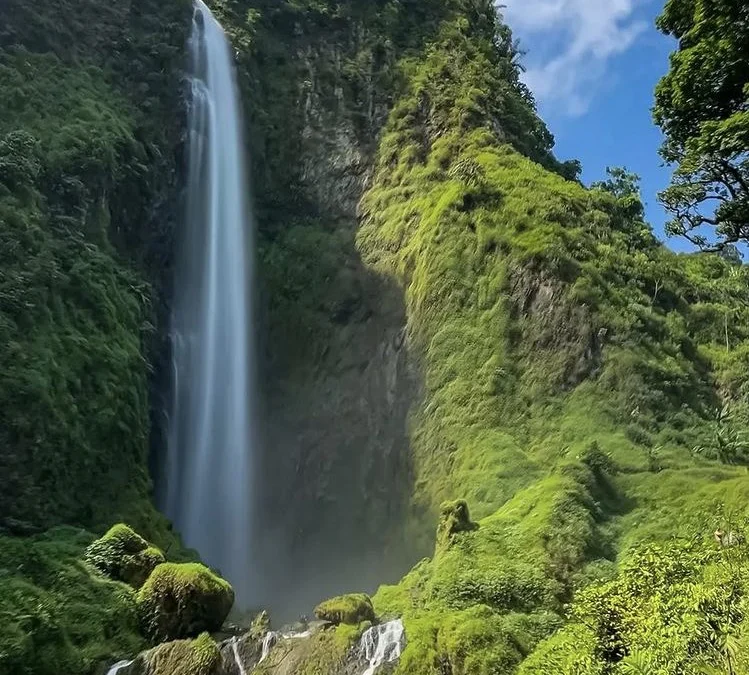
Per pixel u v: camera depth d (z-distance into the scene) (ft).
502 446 76.33
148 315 87.45
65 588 49.37
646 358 81.46
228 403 100.53
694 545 34.50
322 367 100.17
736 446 73.36
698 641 25.27
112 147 90.38
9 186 75.41
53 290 71.72
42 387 62.95
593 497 64.75
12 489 58.03
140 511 67.00
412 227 105.50
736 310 97.91
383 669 45.75
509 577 54.39
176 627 50.52
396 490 84.02
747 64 48.14
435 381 87.71
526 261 89.61
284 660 48.26
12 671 42.42
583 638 31.78
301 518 89.25
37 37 100.17
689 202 54.03
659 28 54.13
